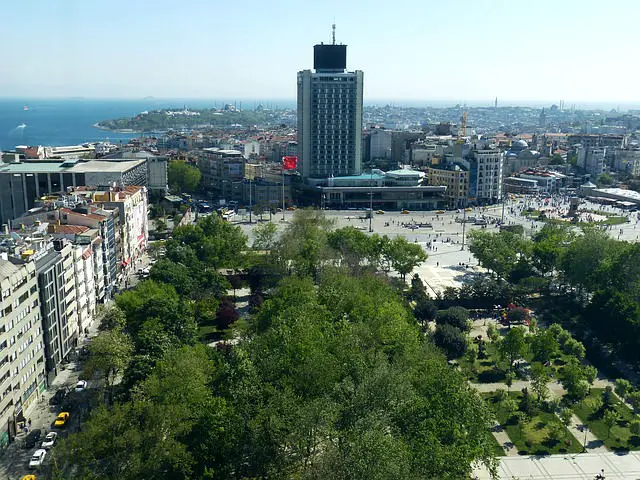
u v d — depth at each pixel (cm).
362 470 13088
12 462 18650
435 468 14325
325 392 17738
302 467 15512
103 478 14700
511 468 18688
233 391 17238
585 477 18288
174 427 16012
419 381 18200
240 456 16050
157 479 15350
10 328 19950
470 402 17175
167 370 18438
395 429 15825
